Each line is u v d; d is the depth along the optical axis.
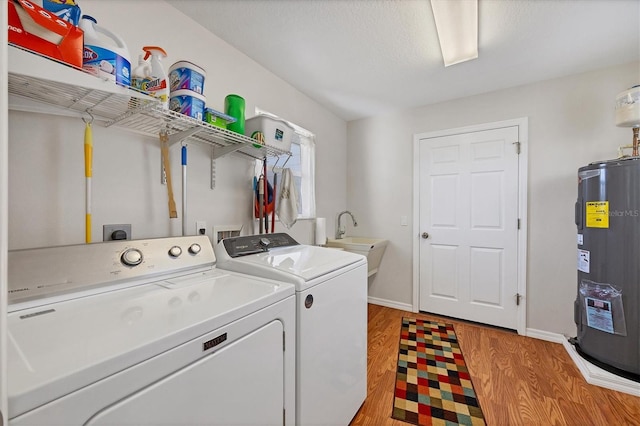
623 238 1.69
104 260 0.95
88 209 1.07
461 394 1.64
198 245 1.27
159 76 1.11
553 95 2.32
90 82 0.85
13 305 0.73
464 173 2.72
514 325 2.48
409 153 3.03
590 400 1.57
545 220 2.35
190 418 0.66
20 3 0.72
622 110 1.77
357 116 3.24
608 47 1.87
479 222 2.64
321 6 1.50
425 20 1.62
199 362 0.68
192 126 1.29
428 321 2.72
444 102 2.82
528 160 2.42
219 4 1.48
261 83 2.11
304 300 1.05
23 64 0.73
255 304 0.84
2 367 0.39
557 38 1.77
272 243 1.62
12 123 0.98
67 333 0.61
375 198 3.24
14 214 0.98
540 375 1.81
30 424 0.42
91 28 0.92
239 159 1.90
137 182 1.33
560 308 2.30
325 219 2.89
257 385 0.85
